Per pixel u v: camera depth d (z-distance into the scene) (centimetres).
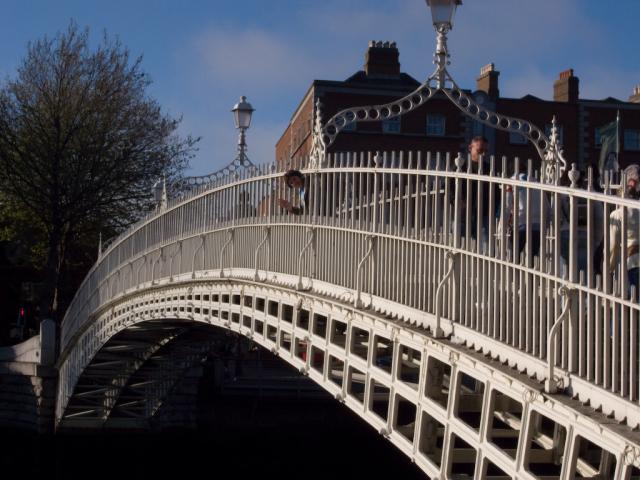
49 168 4469
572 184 816
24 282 5438
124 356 3186
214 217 2050
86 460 3519
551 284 859
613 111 4662
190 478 3475
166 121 4800
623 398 731
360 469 3397
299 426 3759
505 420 1066
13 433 3678
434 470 1057
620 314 754
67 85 4553
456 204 1035
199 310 2192
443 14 1412
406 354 1395
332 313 1388
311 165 1512
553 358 812
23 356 3788
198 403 3978
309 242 1482
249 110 2162
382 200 1241
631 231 820
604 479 860
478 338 970
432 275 1097
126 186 4647
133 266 2684
